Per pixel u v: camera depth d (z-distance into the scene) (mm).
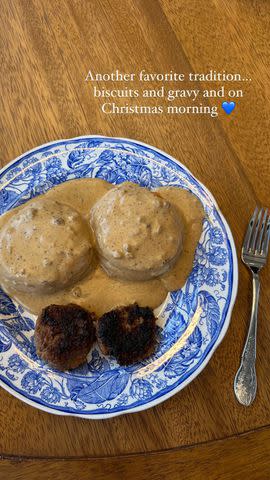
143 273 403
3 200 426
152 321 392
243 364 389
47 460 354
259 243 431
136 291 411
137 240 398
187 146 467
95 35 500
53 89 479
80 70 488
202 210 429
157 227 402
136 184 436
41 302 406
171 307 409
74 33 499
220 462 356
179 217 422
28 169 432
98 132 469
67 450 364
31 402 363
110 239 401
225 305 397
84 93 481
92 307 406
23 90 477
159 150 439
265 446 360
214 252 415
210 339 387
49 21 500
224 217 432
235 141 469
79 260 396
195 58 497
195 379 388
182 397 383
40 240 396
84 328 382
